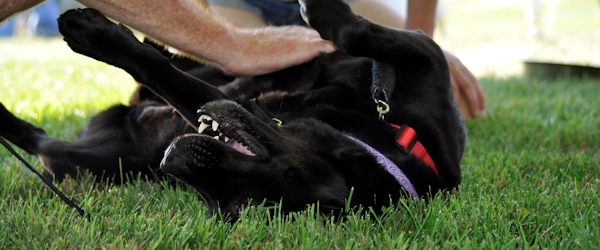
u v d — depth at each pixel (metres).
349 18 2.11
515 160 2.67
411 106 2.20
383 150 2.05
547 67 5.73
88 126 2.72
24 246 1.47
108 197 1.99
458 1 36.59
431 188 2.08
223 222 1.70
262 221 1.64
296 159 1.78
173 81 1.98
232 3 3.82
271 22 3.95
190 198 2.03
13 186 2.09
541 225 1.72
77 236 1.54
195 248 1.55
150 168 2.43
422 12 3.81
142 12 1.90
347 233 1.68
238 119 1.73
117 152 2.51
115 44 1.86
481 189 2.10
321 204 1.79
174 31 2.00
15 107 4.05
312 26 2.11
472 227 1.73
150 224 1.66
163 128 2.47
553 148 3.06
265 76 2.46
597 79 5.43
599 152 2.95
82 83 5.67
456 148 2.25
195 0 2.09
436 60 2.27
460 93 3.63
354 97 2.23
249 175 1.74
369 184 1.87
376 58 2.16
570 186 2.18
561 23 16.58
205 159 1.69
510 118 3.92
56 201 1.94
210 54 2.16
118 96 4.84
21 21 15.52
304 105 2.20
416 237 1.67
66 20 1.79
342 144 1.89
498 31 16.61
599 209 1.82
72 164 2.45
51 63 7.64
